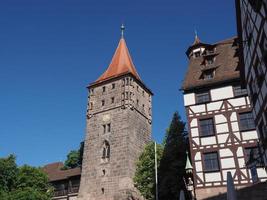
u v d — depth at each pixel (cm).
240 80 3225
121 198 4722
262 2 2286
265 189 2862
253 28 2553
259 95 2603
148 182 4500
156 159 4162
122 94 5578
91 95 5919
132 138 5247
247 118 3191
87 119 5741
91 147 5441
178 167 3903
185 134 4269
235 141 3134
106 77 5928
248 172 2969
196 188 3081
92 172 5212
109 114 5538
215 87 3450
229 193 2006
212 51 4053
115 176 4953
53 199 5797
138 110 5653
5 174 5031
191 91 3544
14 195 4778
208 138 3247
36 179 5316
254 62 2633
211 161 3145
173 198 3925
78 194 5159
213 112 3347
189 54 4297
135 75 5838
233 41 3938
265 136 2577
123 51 6412
